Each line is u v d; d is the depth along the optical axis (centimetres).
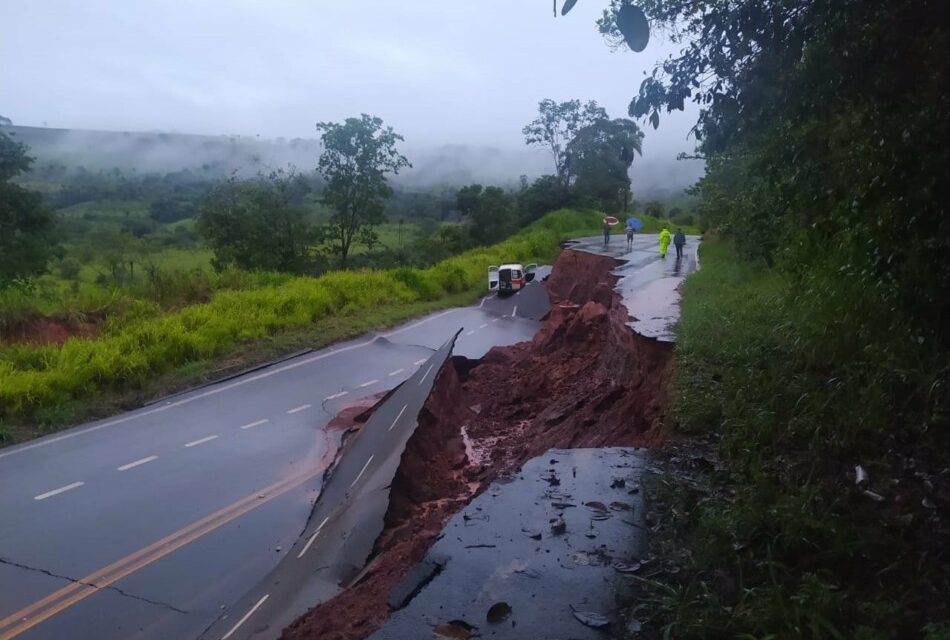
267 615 778
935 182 540
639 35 291
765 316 1045
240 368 1817
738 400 721
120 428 1415
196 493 1146
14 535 992
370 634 402
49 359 1623
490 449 1341
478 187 5738
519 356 2056
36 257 2655
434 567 470
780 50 625
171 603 841
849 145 638
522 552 484
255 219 3647
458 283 3186
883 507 486
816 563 432
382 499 957
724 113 688
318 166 4019
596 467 639
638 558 471
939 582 402
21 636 773
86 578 891
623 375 1221
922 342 619
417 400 1381
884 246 623
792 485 524
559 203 5947
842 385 659
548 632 393
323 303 2416
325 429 1462
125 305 2152
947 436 557
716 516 491
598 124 5756
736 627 373
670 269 2403
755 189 1089
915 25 526
